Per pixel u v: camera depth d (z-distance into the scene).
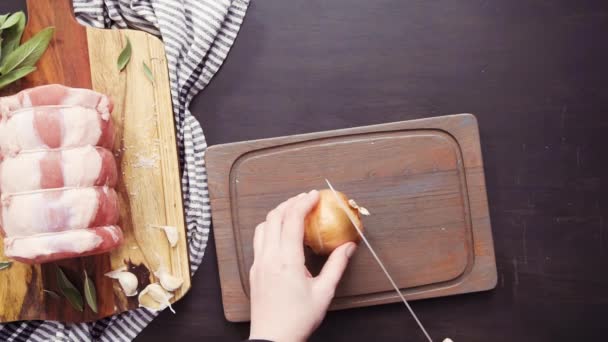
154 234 1.16
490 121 1.24
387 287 1.18
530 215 1.24
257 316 0.95
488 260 1.18
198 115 1.24
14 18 1.13
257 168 1.18
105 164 1.07
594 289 1.23
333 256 1.02
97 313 1.15
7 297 1.15
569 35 1.24
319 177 1.18
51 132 1.03
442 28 1.25
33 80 1.15
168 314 1.21
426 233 1.19
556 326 1.22
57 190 1.03
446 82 1.24
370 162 1.18
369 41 1.24
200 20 1.20
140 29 1.22
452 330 1.22
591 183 1.24
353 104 1.24
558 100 1.25
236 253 1.18
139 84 1.17
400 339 1.22
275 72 1.24
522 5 1.24
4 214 1.04
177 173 1.16
